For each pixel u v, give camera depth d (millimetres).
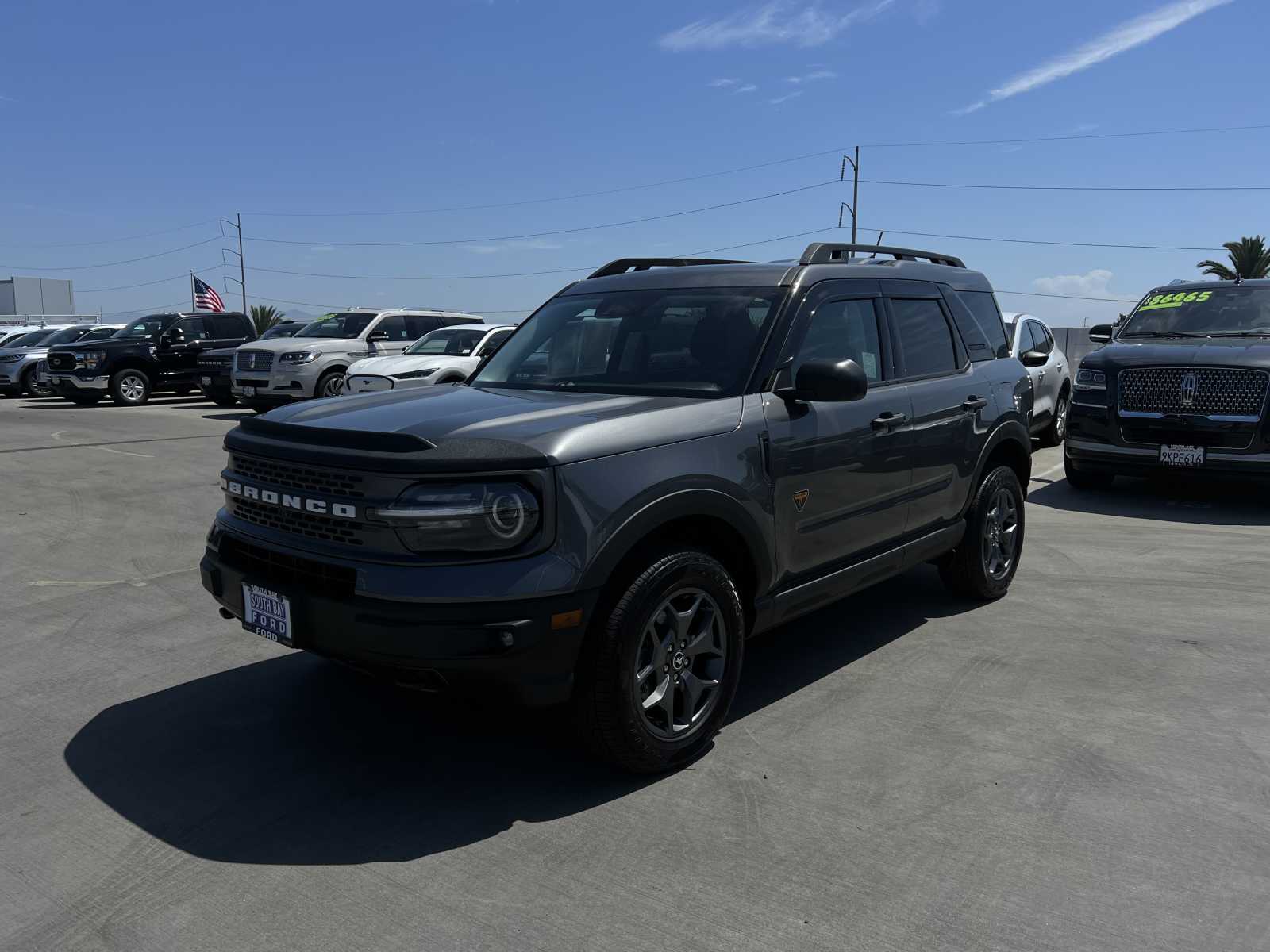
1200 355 8219
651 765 3377
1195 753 3553
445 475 2969
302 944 2490
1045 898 2654
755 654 4691
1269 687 4184
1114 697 4094
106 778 3434
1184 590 5691
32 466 10812
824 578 4109
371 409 3666
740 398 3732
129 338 20688
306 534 3273
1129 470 8570
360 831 3059
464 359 13773
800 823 3076
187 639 4938
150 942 2508
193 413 18094
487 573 2943
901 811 3148
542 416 3361
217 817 3156
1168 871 2781
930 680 4309
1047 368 12391
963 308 5398
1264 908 2604
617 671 3166
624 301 4480
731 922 2564
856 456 4188
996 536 5480
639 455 3270
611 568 3127
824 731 3783
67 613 5375
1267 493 9273
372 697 4176
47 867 2871
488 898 2686
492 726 3867
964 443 5008
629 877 2783
